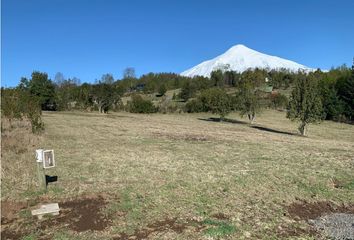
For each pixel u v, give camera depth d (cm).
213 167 1927
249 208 1350
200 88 12419
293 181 1778
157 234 1073
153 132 3772
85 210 1218
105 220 1149
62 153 2155
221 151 2506
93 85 8719
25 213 1179
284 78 13800
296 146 3048
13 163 1800
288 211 1392
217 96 7119
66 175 1627
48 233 1056
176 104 9950
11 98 3175
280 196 1539
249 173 1838
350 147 3234
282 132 5234
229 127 5394
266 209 1366
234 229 1138
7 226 1095
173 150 2464
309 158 2405
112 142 2770
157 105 9794
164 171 1777
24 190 1392
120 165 1867
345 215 1441
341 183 1869
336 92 8206
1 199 1289
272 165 2072
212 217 1226
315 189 1702
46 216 1164
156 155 2216
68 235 1043
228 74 13762
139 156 2155
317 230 1241
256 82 11994
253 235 1120
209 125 5581
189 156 2231
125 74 15262
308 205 1509
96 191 1408
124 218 1169
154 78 14938
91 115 6550
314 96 4931
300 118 4931
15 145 2298
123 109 8838
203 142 3017
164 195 1400
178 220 1178
